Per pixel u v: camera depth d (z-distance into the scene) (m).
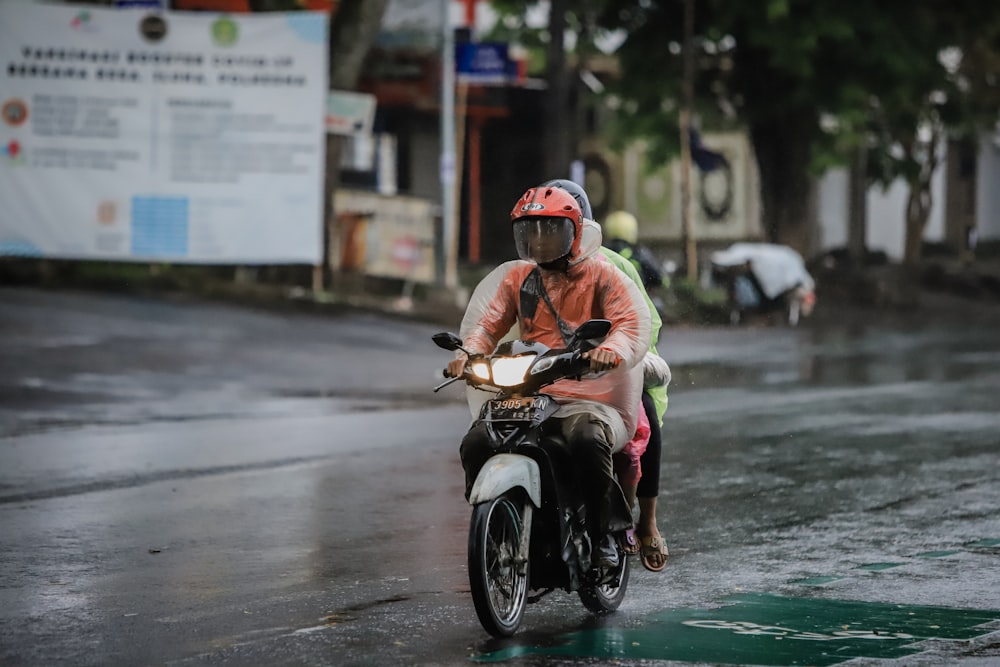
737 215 87.69
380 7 54.91
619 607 14.67
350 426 29.39
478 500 12.50
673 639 13.27
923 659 12.45
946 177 97.56
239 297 50.03
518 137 84.88
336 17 54.41
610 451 13.16
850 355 48.12
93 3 49.16
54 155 46.38
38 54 46.06
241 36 46.59
